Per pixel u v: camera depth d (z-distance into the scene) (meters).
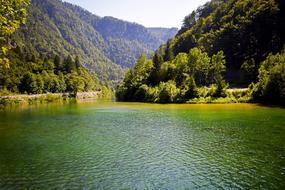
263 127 57.19
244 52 174.00
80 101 159.38
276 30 167.75
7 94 167.00
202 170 33.34
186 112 86.31
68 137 51.72
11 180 30.61
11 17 17.44
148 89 146.12
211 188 28.14
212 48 194.50
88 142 47.69
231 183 29.34
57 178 31.09
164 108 100.94
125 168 34.31
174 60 171.00
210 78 156.00
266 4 179.12
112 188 28.38
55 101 161.75
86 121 71.38
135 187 28.61
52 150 42.59
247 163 35.44
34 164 35.94
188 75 150.12
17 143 47.25
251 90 115.81
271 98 103.81
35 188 28.48
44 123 68.62
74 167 34.69
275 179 30.12
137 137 51.25
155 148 43.47
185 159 37.72
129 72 181.12
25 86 186.88
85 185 29.17
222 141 46.72
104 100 165.25
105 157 38.88
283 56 109.69
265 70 116.00
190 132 54.66
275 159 36.75
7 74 179.88
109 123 67.62
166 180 30.41
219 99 116.88
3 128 61.94
